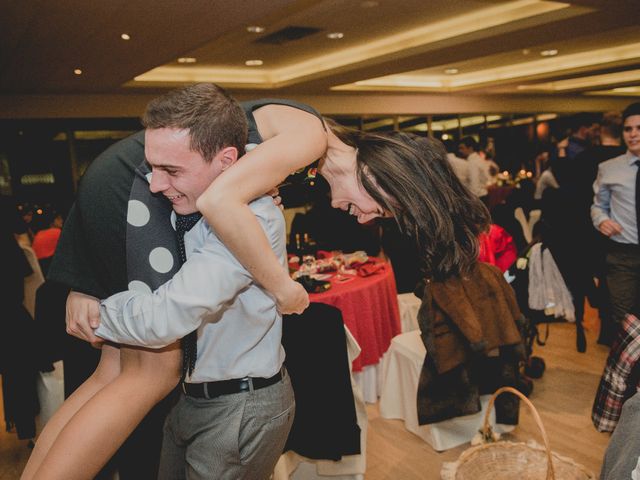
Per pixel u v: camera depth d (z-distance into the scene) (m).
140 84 8.07
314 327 2.10
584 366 3.72
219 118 1.04
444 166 1.44
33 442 3.09
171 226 1.19
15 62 5.60
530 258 3.31
